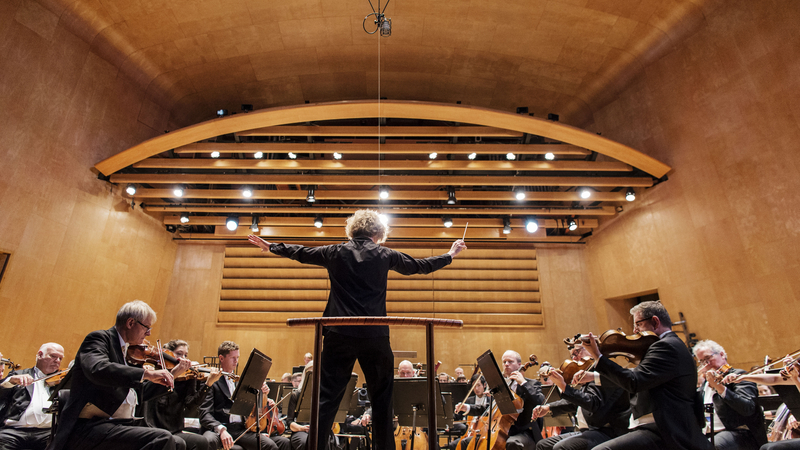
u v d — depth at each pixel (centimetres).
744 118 702
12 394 375
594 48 848
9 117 660
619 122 905
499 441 386
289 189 952
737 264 702
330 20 809
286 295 1027
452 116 765
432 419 177
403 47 862
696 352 381
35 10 696
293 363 984
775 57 672
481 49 864
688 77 783
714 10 745
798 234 629
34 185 692
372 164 828
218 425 391
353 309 223
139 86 870
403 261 243
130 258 901
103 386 264
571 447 336
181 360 295
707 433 333
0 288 645
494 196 891
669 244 821
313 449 172
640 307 297
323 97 969
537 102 976
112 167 790
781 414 372
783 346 635
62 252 740
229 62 874
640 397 270
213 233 1050
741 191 700
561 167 827
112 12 748
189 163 814
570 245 1074
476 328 1020
